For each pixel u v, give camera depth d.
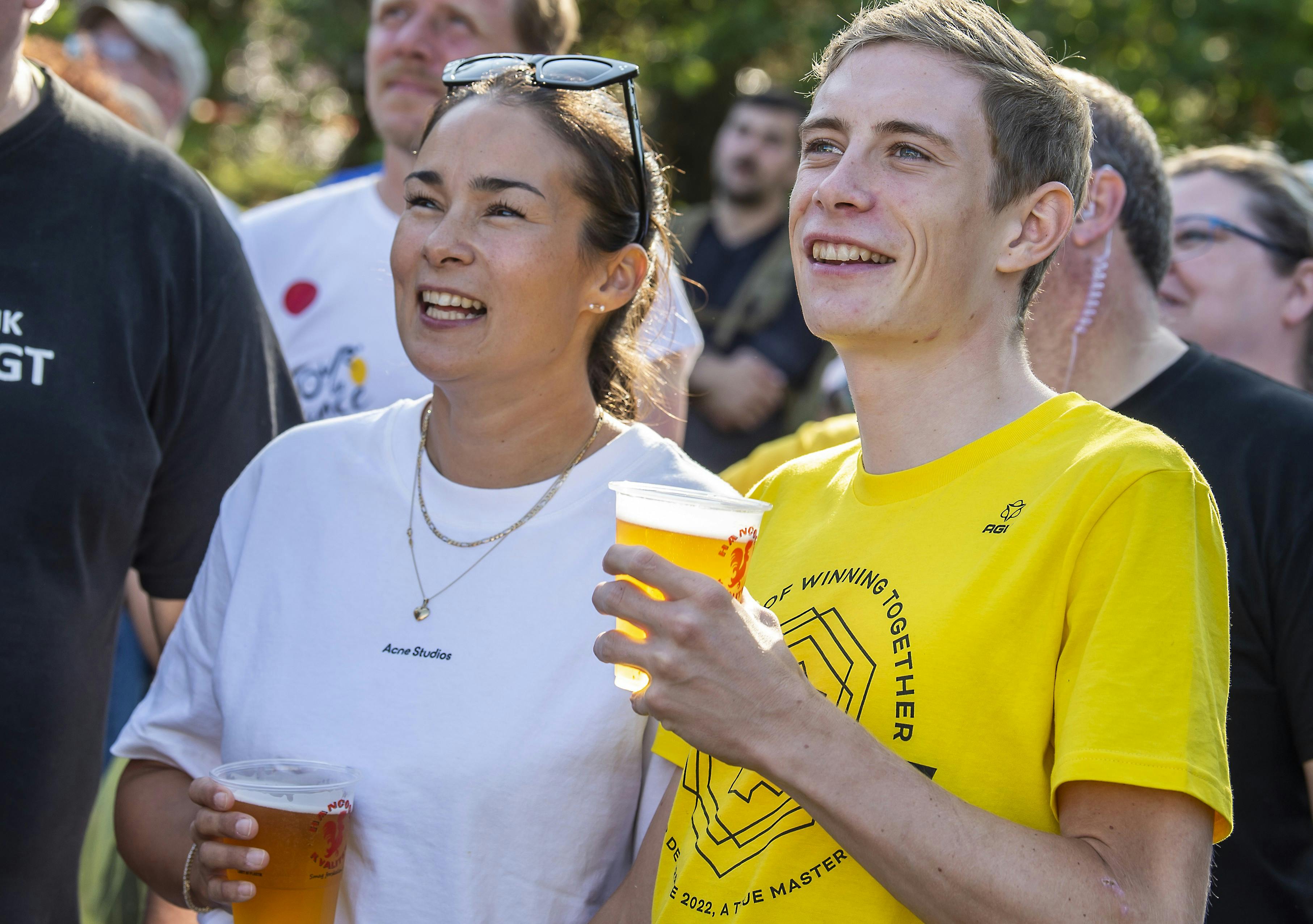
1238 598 2.12
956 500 1.62
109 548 2.46
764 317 5.14
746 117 5.39
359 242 3.43
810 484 1.92
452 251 2.00
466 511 2.10
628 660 1.43
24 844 2.32
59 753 2.36
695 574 1.41
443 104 2.20
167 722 2.22
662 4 9.63
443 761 1.92
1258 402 2.29
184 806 2.16
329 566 2.12
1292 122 8.42
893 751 1.48
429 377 2.06
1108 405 2.47
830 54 1.80
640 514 1.53
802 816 1.58
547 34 3.64
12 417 2.30
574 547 2.05
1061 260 2.45
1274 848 2.08
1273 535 2.12
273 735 2.02
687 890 1.67
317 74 9.95
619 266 2.19
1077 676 1.44
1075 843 1.37
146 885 2.69
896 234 1.60
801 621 1.68
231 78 10.20
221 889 1.84
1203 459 2.25
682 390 3.19
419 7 3.41
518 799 1.91
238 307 2.65
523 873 1.91
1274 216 3.18
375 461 2.20
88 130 2.50
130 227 2.47
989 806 1.47
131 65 5.50
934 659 1.52
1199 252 3.21
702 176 9.72
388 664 2.01
